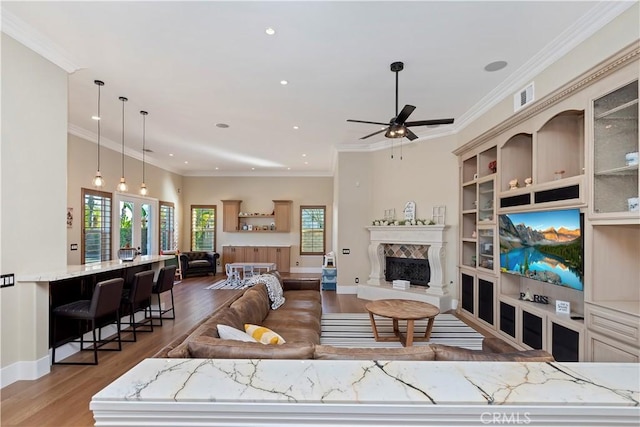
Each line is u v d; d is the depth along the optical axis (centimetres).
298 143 676
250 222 1048
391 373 115
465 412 97
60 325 335
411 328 367
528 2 249
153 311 520
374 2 250
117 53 326
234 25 280
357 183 684
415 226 580
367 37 297
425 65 349
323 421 99
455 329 447
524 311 360
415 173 611
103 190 649
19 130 287
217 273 1000
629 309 241
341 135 614
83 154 593
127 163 734
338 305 586
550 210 322
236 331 215
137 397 99
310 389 103
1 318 272
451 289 553
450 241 556
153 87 407
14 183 283
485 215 465
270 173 1045
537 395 100
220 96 434
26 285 288
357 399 98
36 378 288
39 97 306
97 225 631
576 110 297
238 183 1048
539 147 345
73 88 410
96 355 321
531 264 352
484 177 451
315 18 270
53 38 300
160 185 893
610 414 97
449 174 563
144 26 282
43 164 311
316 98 441
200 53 327
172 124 554
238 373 115
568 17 267
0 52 269
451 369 119
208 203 1045
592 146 271
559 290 348
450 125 546
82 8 257
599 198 269
